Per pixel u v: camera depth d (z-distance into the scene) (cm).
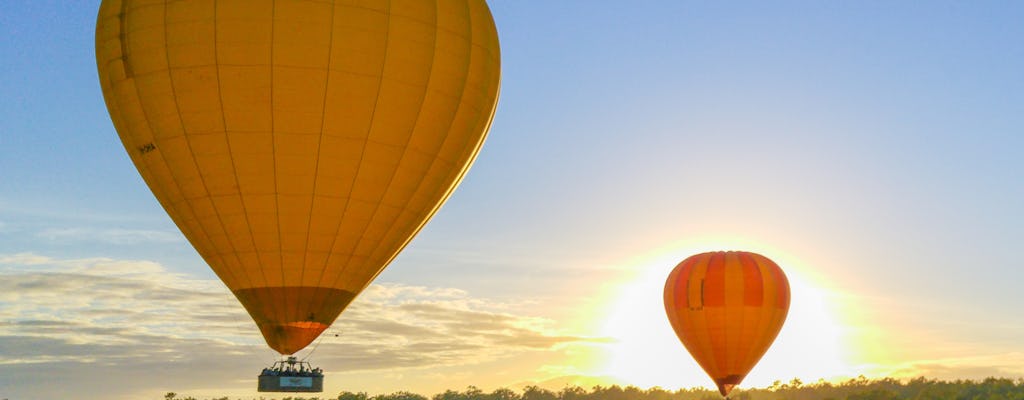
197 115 2769
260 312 3003
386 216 2969
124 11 2844
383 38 2772
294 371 3039
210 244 2962
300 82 2731
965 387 13875
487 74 3022
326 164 2817
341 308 3075
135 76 2806
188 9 2747
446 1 2917
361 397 10525
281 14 2719
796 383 14275
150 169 2919
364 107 2786
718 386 5253
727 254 5247
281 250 2923
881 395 13650
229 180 2831
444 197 3119
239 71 2723
